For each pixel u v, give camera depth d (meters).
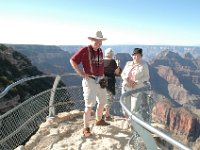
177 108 191.38
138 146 4.56
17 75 75.75
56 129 7.31
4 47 84.50
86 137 6.80
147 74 7.53
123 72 7.75
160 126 7.61
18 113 6.36
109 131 7.03
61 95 8.95
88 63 6.68
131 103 6.71
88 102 6.76
